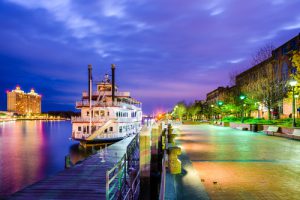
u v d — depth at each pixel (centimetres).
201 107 11912
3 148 5141
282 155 1420
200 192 775
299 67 2792
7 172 3131
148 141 1262
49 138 7331
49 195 1180
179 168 1000
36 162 3766
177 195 751
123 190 1241
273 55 5056
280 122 3538
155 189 1355
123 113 5197
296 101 4156
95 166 1806
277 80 4241
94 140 4428
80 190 1247
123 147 2758
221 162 1218
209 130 3647
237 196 741
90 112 4538
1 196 2212
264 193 765
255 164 1175
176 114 13775
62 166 3500
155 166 1689
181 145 1859
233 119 5697
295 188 813
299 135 2234
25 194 1196
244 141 2133
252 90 4597
